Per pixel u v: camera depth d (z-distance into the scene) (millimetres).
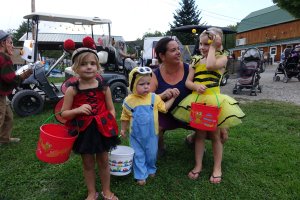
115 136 2338
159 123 3121
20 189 2654
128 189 2617
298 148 3578
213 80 2791
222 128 2885
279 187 2645
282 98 7777
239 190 2602
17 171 3008
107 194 2445
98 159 2367
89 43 2965
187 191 2592
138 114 2689
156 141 2773
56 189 2660
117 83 6648
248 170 2973
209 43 2713
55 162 2205
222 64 2738
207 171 2957
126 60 7398
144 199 2479
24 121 5020
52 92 5695
